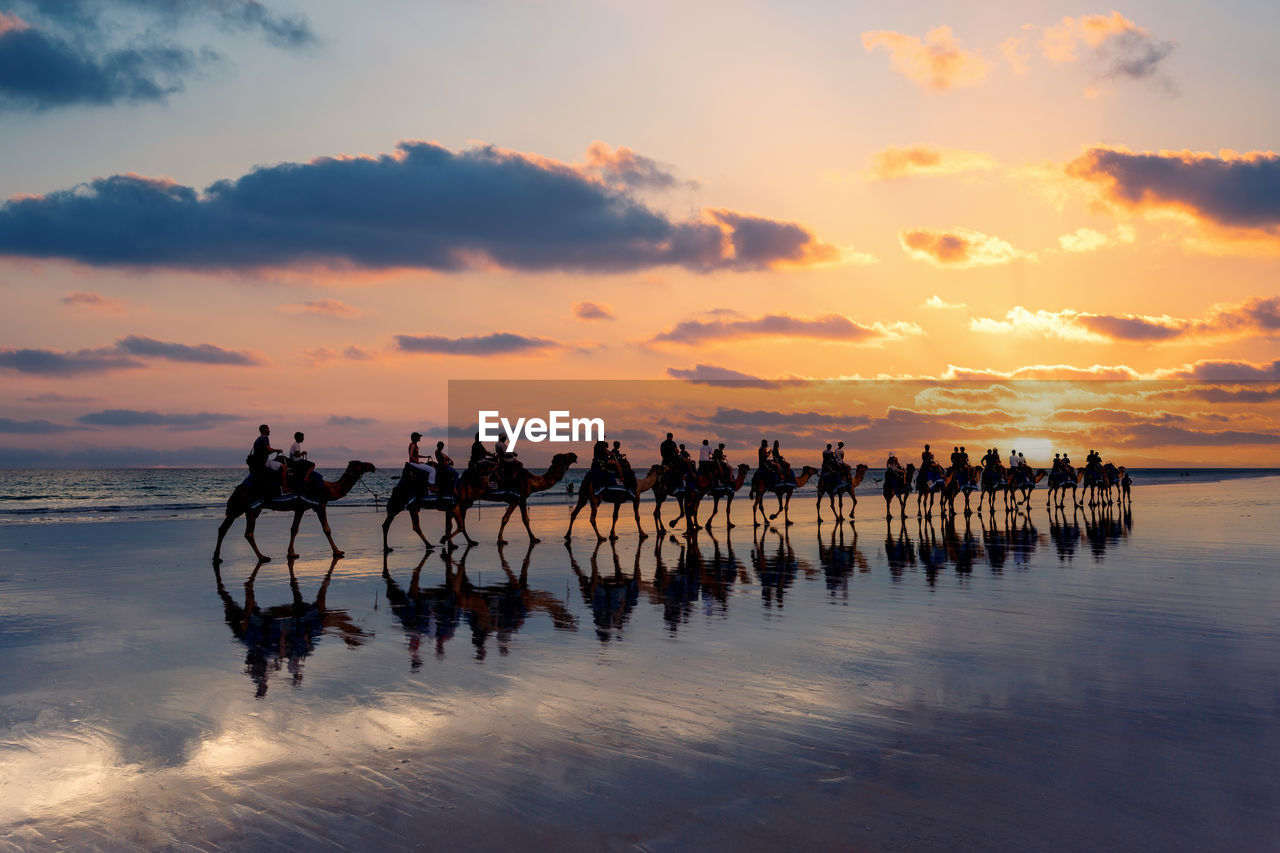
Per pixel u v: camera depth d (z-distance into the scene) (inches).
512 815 194.7
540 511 1402.6
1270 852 171.2
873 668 326.6
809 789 207.5
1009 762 223.6
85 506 1729.8
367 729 259.8
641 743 243.4
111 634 407.8
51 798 209.5
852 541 854.5
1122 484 1443.2
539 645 376.8
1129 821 186.4
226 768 228.1
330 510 1501.0
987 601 478.9
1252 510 1305.4
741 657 348.8
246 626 426.0
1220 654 342.0
